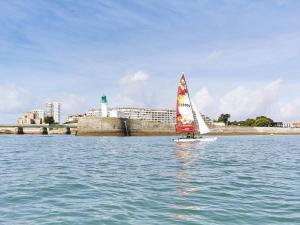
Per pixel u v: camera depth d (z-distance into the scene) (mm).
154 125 162875
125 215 13516
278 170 28203
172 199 16359
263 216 13258
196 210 14195
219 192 18141
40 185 20516
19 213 13945
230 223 12375
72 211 14188
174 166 31062
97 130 150625
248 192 18172
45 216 13484
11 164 33062
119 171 27344
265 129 198000
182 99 80438
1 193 18047
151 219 12930
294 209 14344
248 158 40000
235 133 188250
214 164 32906
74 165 32125
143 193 17891
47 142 89938
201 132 88312
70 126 196875
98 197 16969
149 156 42719
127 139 114875
